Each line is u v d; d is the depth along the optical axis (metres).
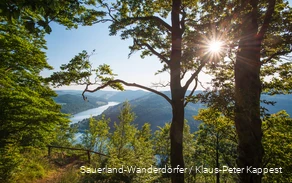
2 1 1.65
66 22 7.48
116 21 7.43
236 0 5.40
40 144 8.47
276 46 5.57
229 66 6.75
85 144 25.27
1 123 7.04
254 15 5.31
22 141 7.55
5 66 8.54
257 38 5.23
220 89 4.40
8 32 8.47
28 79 10.09
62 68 7.29
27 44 8.94
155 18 7.77
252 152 4.64
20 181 7.00
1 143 6.88
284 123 10.94
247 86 4.95
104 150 20.91
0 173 6.43
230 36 5.80
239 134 4.82
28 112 7.68
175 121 7.48
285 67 8.09
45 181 7.64
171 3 8.61
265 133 11.97
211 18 6.32
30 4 1.79
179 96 7.54
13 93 7.59
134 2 7.67
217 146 17.92
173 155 7.36
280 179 12.35
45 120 8.02
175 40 7.75
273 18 5.54
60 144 25.38
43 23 2.01
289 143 11.99
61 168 9.88
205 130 18.69
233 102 4.25
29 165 8.18
